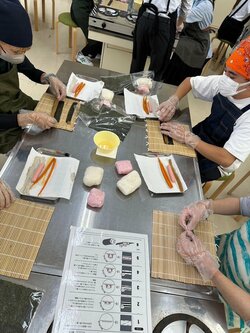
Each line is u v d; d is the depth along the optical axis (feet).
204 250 2.93
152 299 2.59
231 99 4.37
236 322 3.41
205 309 2.62
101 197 3.23
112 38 8.05
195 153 4.32
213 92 4.98
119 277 2.64
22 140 3.79
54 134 3.98
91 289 2.51
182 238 3.01
